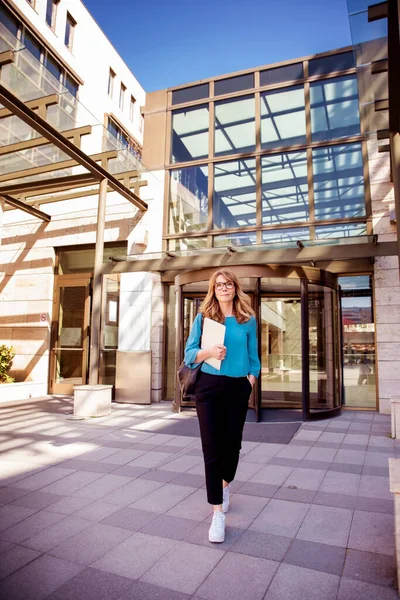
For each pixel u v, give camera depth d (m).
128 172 9.80
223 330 2.60
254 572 2.14
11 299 11.39
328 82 9.32
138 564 2.23
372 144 8.73
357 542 2.49
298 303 8.60
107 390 7.71
